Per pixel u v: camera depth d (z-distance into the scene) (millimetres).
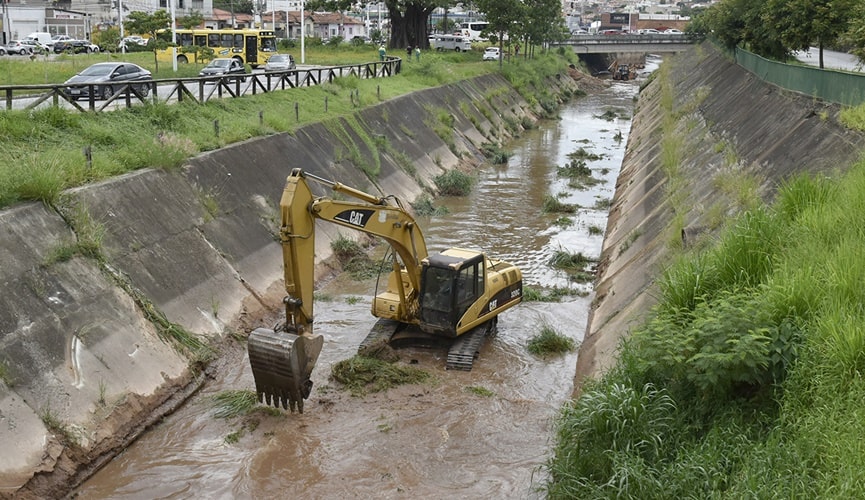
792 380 9156
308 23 113688
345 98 34719
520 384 15633
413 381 15453
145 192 17766
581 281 22234
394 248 16453
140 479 12031
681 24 181500
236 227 19984
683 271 12273
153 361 14406
